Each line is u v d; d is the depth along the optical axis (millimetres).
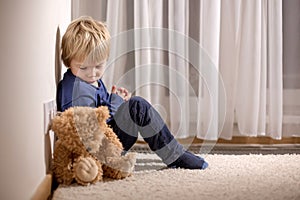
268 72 2170
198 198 1271
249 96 2129
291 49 2160
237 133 2195
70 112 1438
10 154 1123
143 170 1595
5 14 1078
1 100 1080
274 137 2150
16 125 1143
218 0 2082
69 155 1457
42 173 1370
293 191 1334
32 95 1254
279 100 2127
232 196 1285
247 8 2096
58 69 1677
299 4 2133
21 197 1169
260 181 1448
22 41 1170
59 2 1686
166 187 1382
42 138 1369
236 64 2135
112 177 1487
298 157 1827
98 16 2113
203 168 1617
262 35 2131
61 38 1734
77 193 1324
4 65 1082
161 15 2113
